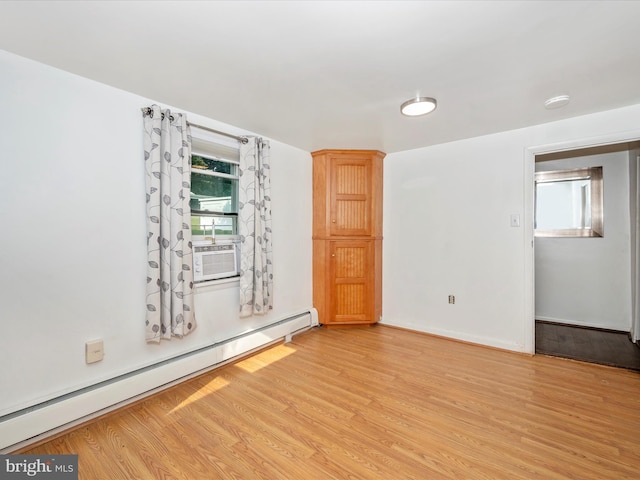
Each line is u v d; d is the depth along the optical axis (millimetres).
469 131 2928
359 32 1453
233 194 2889
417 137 3104
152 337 2143
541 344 3143
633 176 3314
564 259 3777
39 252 1732
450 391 2227
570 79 1930
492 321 3057
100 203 1966
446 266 3332
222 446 1671
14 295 1655
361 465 1532
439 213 3367
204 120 2553
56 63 1727
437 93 2113
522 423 1849
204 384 2338
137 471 1500
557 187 3807
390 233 3752
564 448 1635
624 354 2857
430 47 1578
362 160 3604
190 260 2336
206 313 2586
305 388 2279
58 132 1790
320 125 2746
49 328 1772
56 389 1799
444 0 1239
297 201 3514
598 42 1543
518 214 2893
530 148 2803
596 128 2498
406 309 3641
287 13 1319
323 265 3639
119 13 1319
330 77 1887
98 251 1961
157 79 1912
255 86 2004
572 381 2359
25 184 1680
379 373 2518
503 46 1574
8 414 1618
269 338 2982
